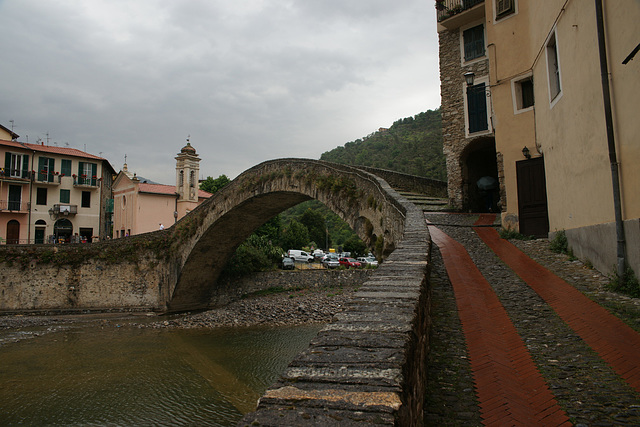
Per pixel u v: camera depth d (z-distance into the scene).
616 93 8.40
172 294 37.06
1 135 47.94
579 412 4.12
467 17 22.75
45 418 14.81
